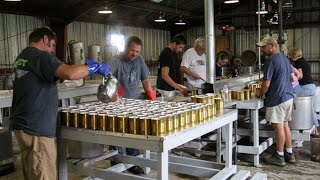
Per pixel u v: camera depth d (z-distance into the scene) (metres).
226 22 13.44
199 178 3.28
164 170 1.96
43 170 2.21
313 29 11.98
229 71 8.95
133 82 3.22
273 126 3.92
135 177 2.47
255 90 3.99
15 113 2.23
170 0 11.15
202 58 4.19
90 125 2.21
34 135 2.17
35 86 2.16
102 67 2.22
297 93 4.18
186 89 3.80
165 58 3.88
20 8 7.62
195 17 12.48
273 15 7.42
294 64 4.81
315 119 4.78
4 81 6.78
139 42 3.10
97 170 2.63
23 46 8.45
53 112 2.24
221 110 2.72
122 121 2.07
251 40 12.91
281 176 3.37
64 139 2.46
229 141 2.79
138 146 1.98
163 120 1.98
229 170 2.74
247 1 13.05
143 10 11.12
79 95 4.61
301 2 12.27
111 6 9.93
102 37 10.71
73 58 8.31
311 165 3.71
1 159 3.52
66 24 8.66
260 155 4.05
